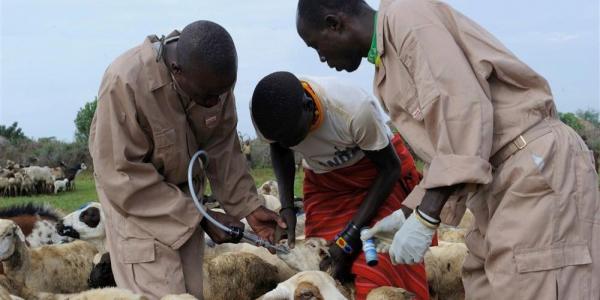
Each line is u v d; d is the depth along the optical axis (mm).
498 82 3920
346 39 4160
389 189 5004
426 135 3961
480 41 3857
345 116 4793
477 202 4133
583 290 3775
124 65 4434
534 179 3764
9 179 27531
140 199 4594
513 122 3842
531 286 3801
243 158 5164
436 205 3803
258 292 6332
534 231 3775
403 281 5059
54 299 5793
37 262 6895
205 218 4949
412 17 3846
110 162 4539
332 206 5352
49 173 28891
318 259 5113
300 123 4629
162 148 4570
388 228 4305
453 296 6930
